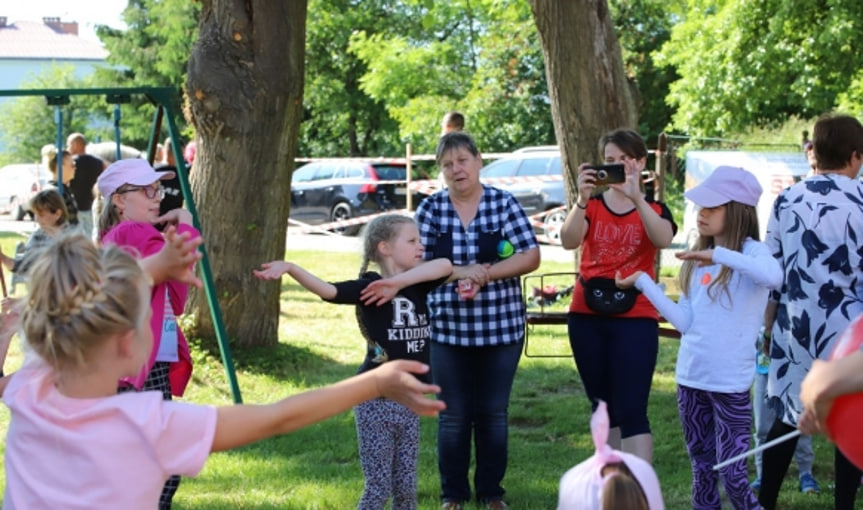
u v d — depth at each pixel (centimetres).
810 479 536
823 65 2053
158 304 396
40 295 228
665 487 548
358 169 2128
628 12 3125
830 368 240
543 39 916
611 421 504
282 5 837
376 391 246
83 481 226
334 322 1098
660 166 1263
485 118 2902
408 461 434
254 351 859
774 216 454
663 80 3116
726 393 423
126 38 3959
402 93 3147
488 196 516
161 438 230
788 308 443
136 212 448
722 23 2189
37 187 1677
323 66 3634
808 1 2008
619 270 490
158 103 671
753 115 2366
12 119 3469
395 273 438
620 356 486
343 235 2088
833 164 446
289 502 520
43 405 232
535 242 510
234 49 834
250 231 848
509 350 508
